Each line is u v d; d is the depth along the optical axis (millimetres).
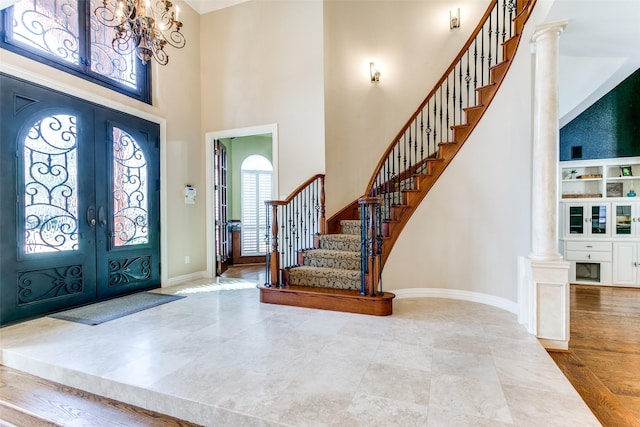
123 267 3932
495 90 3363
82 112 3488
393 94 5055
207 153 5094
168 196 4488
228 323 2936
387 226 3697
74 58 3418
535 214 2670
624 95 4766
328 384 1878
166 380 1929
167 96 4488
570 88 4414
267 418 1569
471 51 4820
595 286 4762
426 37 4977
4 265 2881
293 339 2551
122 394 1906
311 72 4426
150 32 2590
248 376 1973
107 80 3746
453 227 3637
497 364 2109
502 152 3297
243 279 4938
